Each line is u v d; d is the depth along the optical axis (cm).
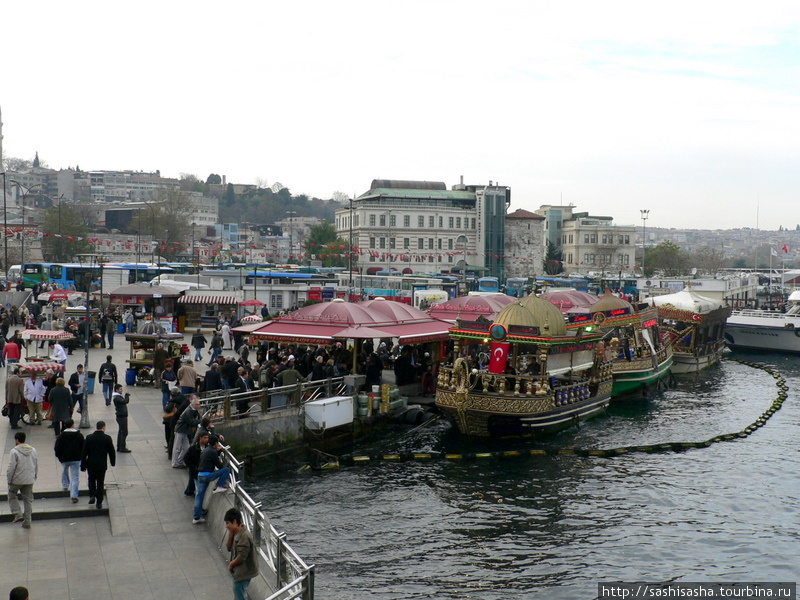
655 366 5538
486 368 4169
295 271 10825
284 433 3528
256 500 3052
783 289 13100
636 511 3044
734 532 2847
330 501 3070
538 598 2302
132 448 2998
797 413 4994
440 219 18312
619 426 4516
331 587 2327
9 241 14938
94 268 9106
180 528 2220
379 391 4109
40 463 2723
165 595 1819
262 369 3847
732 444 4131
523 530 2825
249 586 1859
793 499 3219
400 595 2288
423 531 2786
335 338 4172
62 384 2986
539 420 3938
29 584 1856
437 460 3666
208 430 2573
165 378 3666
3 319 5791
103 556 2028
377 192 18538
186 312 6969
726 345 8538
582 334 4288
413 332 4406
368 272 15988
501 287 13200
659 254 18338
